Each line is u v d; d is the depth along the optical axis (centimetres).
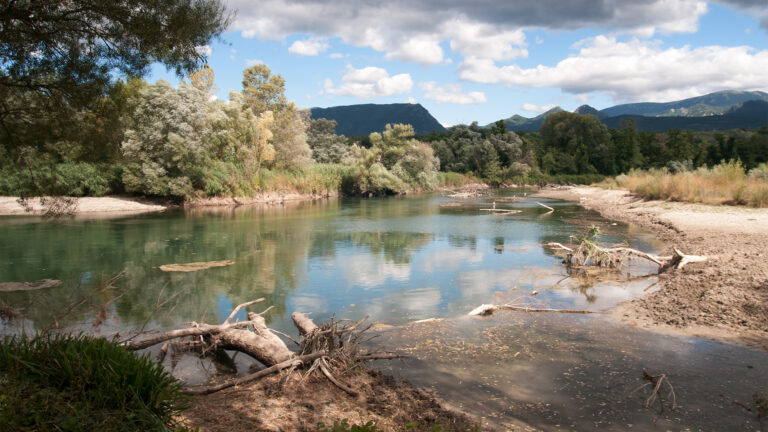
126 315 899
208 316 898
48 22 725
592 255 1331
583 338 725
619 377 576
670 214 2253
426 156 5444
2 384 377
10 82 779
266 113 4062
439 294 1051
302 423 446
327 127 7262
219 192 3522
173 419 407
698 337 709
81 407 362
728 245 1345
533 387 554
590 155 7925
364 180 4641
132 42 759
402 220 2558
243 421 442
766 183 2355
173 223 2409
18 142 884
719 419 469
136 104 3062
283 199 3988
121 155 3164
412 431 441
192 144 3162
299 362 588
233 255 1548
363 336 755
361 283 1163
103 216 2722
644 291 1038
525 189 6156
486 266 1350
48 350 440
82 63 782
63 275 1234
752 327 737
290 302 999
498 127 7750
